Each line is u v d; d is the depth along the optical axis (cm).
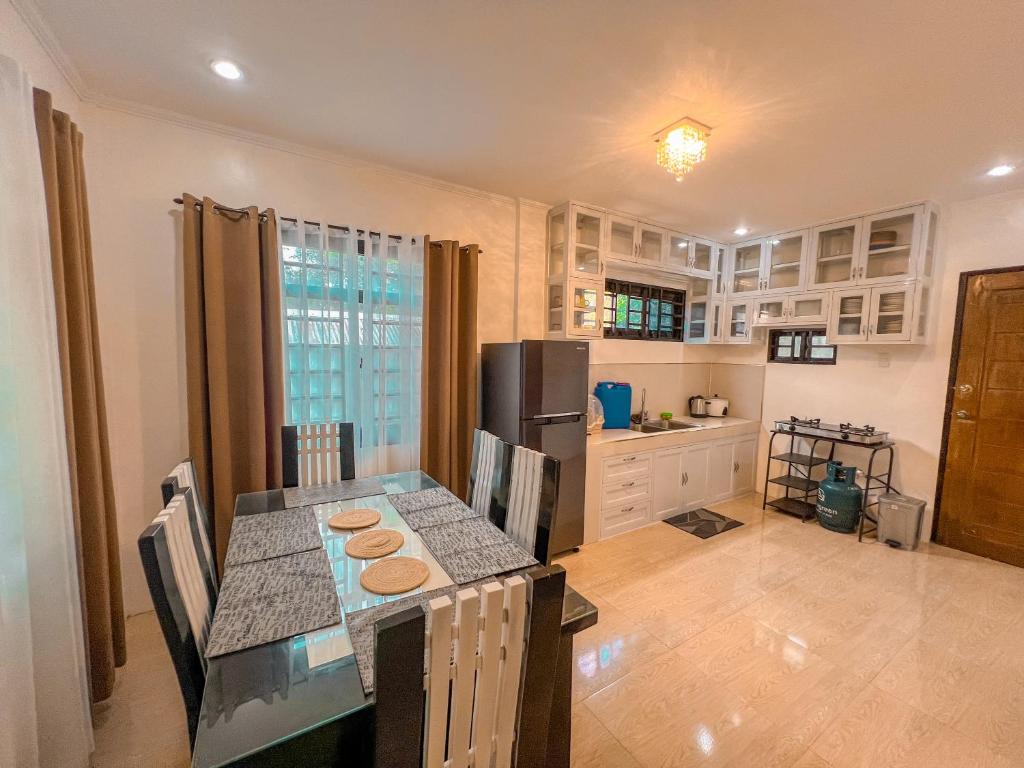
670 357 428
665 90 179
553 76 172
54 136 145
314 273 246
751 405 440
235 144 226
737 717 166
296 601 116
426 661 94
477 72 171
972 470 304
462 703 87
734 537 331
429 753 86
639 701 174
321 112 204
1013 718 167
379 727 79
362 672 92
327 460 226
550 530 157
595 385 386
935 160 236
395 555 141
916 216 299
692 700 174
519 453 183
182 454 225
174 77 179
